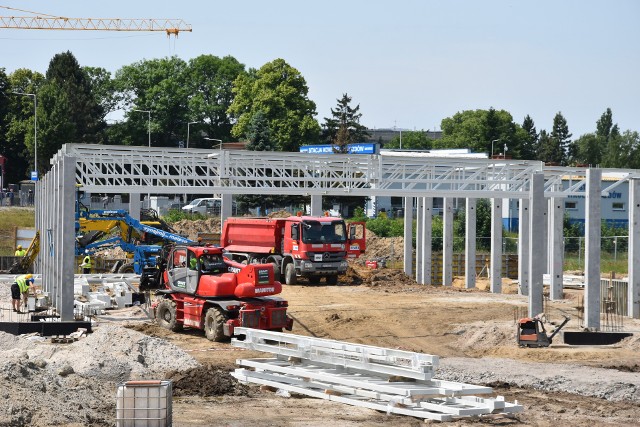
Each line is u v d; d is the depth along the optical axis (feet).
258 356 76.48
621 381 66.23
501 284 138.21
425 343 87.25
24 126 302.45
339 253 124.77
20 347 73.61
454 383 57.77
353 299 112.27
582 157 444.55
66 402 51.60
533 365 74.08
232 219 132.36
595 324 88.99
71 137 283.79
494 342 85.66
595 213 89.30
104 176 110.83
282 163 120.26
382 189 123.75
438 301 112.06
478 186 139.95
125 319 95.09
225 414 54.54
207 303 84.53
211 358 75.05
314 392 60.44
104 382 61.82
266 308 83.61
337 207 253.65
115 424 47.91
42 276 119.24
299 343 64.39
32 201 258.98
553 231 126.82
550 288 126.41
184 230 189.57
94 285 122.83
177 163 114.93
